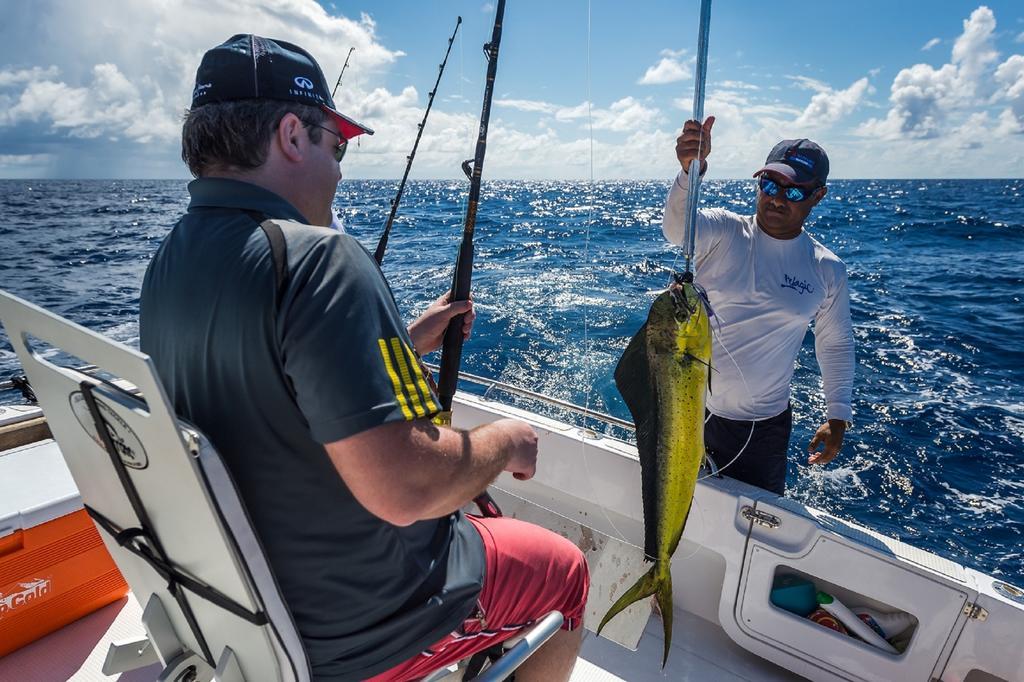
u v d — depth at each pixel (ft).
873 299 38.91
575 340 26.63
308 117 3.32
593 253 50.11
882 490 16.92
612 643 7.13
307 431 2.97
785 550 6.47
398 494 2.82
